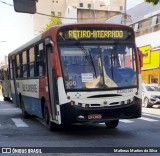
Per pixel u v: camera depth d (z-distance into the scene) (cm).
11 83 2175
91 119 1102
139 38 3903
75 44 1137
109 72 1130
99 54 1138
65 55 1128
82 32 1145
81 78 1114
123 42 1168
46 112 1323
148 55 3647
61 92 1109
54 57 1135
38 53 1383
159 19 3572
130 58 1168
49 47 1230
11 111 2222
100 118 1106
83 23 1150
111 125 1362
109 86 1120
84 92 1104
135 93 1147
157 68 3459
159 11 3572
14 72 2003
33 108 1547
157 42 3506
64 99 1104
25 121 1658
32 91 1531
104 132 1258
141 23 3953
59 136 1185
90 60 1130
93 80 1116
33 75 1492
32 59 1498
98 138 1126
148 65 3644
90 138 1130
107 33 1157
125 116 1134
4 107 2580
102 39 1152
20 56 1775
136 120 1636
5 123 1579
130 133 1227
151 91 2572
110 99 1115
